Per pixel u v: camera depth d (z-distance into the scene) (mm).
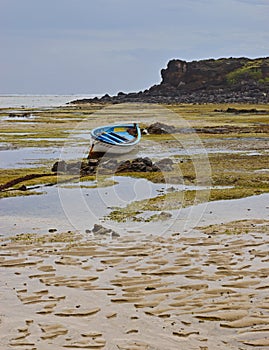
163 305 10461
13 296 11078
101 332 9273
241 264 12984
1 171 30125
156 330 9320
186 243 15078
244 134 53000
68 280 12039
